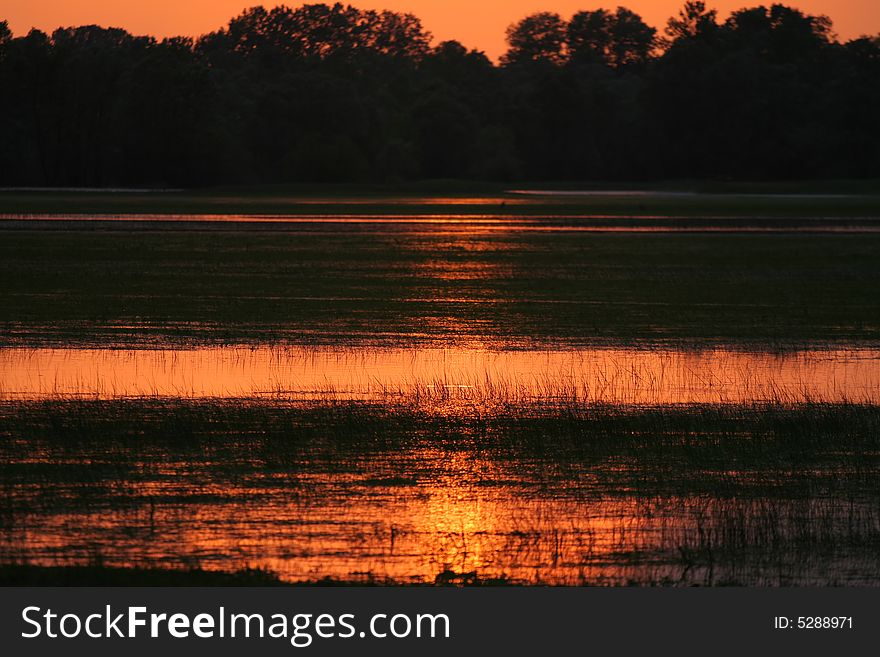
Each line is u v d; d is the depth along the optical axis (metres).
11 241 173.38
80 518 46.09
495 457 56.28
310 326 99.25
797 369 82.75
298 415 64.00
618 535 45.62
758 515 48.09
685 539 45.25
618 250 172.38
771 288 130.00
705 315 109.38
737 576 42.06
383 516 47.22
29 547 42.88
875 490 51.91
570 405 68.12
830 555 43.97
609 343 93.31
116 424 61.25
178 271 137.00
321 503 48.62
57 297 113.88
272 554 42.84
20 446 56.47
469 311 109.38
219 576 40.53
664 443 59.41
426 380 76.06
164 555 42.47
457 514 47.66
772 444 59.66
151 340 91.12
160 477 51.78
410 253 162.62
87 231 198.38
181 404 66.62
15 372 77.12
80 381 74.06
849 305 117.88
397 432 60.47
